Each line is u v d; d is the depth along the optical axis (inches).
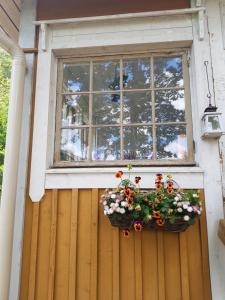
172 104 98.4
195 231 86.3
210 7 99.3
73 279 86.4
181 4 99.4
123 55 102.1
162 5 100.1
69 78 103.9
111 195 80.3
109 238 88.2
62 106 102.3
